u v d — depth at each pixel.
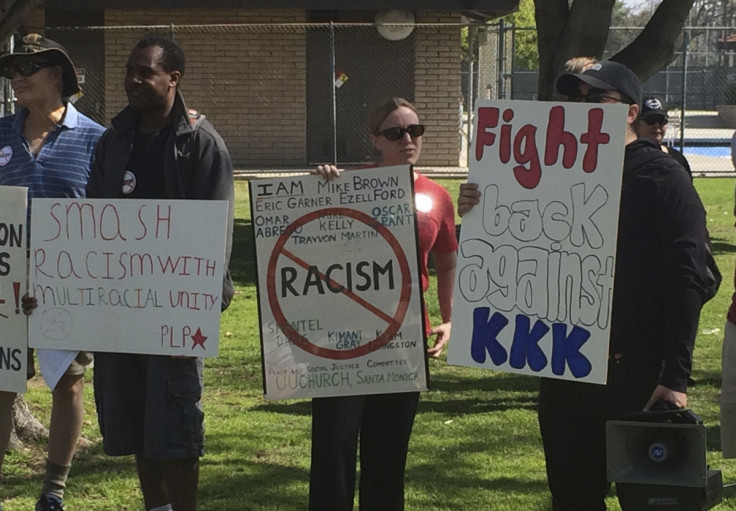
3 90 16.78
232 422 6.30
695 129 32.50
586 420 3.81
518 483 5.28
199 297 4.10
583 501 3.92
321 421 4.05
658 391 3.50
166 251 4.12
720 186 19.20
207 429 6.16
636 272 3.60
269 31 19.98
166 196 4.18
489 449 5.84
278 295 4.05
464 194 3.80
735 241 13.57
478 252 3.80
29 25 19.50
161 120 4.22
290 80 20.12
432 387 7.28
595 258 3.62
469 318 3.81
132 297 4.15
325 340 4.05
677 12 9.99
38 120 4.79
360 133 20.53
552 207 3.69
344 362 4.04
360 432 4.26
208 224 4.08
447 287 4.38
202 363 4.25
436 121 20.33
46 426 6.01
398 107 4.20
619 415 3.67
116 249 4.16
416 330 4.03
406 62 20.31
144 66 4.08
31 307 4.27
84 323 4.21
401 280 4.03
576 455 3.84
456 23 19.78
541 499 5.05
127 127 4.22
